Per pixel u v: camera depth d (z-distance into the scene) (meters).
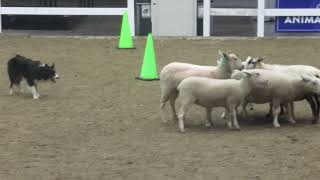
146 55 16.92
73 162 9.96
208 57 20.11
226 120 12.29
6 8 26.14
